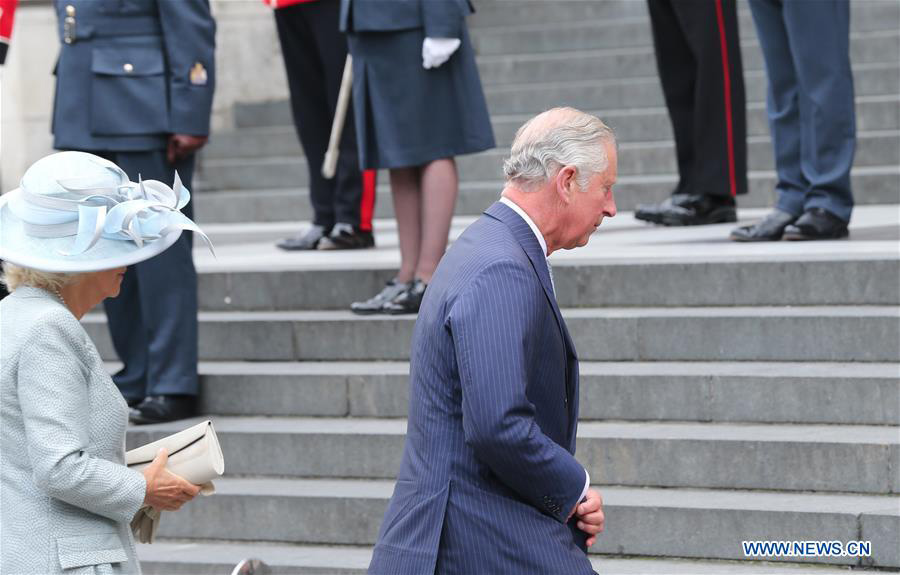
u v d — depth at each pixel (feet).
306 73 83.25
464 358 32.12
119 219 32.22
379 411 62.44
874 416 55.36
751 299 62.80
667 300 64.08
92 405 32.24
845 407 55.67
